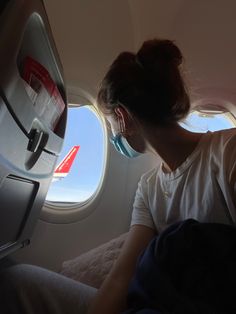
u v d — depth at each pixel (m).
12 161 0.75
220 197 0.85
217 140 0.91
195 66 1.90
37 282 1.02
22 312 0.97
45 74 0.84
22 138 0.77
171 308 0.71
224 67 1.92
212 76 1.92
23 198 0.96
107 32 1.67
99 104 1.08
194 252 0.76
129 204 1.80
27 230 1.14
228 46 1.90
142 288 0.77
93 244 1.73
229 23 1.86
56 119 1.06
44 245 1.62
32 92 0.75
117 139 1.12
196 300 0.70
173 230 0.82
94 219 1.74
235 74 1.93
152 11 1.78
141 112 0.95
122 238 1.61
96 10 1.62
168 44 0.99
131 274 0.97
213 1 1.80
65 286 1.03
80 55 1.61
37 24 0.80
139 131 1.00
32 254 1.59
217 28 1.87
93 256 1.54
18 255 1.57
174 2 1.77
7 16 0.64
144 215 1.11
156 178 1.11
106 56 1.68
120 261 1.01
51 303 0.98
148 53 0.97
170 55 0.97
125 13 1.70
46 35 0.86
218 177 0.85
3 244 0.97
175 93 0.94
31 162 0.91
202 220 0.89
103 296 0.93
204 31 1.88
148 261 0.79
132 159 1.80
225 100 1.93
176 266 0.75
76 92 1.61
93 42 1.64
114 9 1.66
